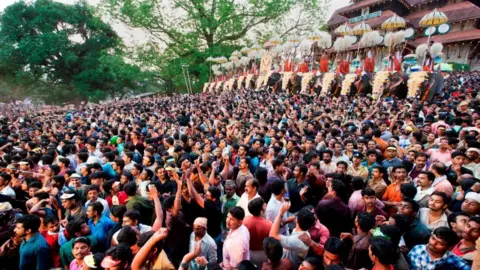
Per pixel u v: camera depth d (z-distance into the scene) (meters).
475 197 3.81
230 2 37.91
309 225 3.41
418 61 16.58
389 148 6.12
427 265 3.10
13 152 7.26
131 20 37.09
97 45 46.31
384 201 4.91
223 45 40.78
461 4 30.98
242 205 4.38
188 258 3.31
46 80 48.22
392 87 15.50
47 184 5.44
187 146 8.38
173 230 4.14
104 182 5.25
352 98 16.86
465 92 15.83
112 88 47.16
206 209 4.46
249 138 8.44
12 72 44.50
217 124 10.84
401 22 15.96
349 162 6.38
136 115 15.57
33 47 42.03
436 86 14.58
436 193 3.79
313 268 2.71
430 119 9.13
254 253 3.69
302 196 4.90
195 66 39.28
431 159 6.26
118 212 4.06
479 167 5.47
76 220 3.82
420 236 3.66
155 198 4.27
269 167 6.38
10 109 36.41
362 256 3.33
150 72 40.88
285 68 22.94
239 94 23.67
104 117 15.70
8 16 42.91
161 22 38.19
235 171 6.38
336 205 4.07
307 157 6.19
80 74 44.56
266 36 40.72
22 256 3.50
